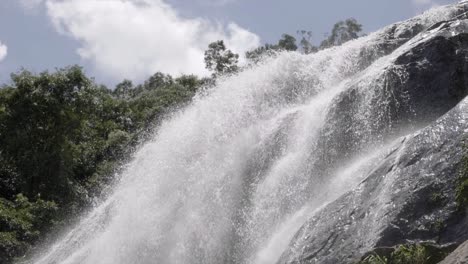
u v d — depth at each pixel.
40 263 22.06
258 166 15.64
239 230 14.45
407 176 9.20
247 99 18.34
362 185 10.00
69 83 31.56
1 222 25.05
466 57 12.93
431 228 8.25
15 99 30.86
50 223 26.45
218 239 14.54
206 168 16.59
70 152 31.86
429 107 12.66
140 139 35.16
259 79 18.92
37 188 30.14
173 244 15.22
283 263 9.91
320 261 9.16
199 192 16.09
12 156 30.47
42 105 30.77
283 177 14.52
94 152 34.59
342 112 14.29
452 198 8.38
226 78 19.80
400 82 13.24
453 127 9.41
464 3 17.03
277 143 15.71
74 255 18.77
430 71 13.06
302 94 18.30
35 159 30.31
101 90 38.94
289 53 19.39
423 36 14.15
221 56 49.81
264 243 13.31
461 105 9.73
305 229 10.23
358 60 17.69
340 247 9.08
